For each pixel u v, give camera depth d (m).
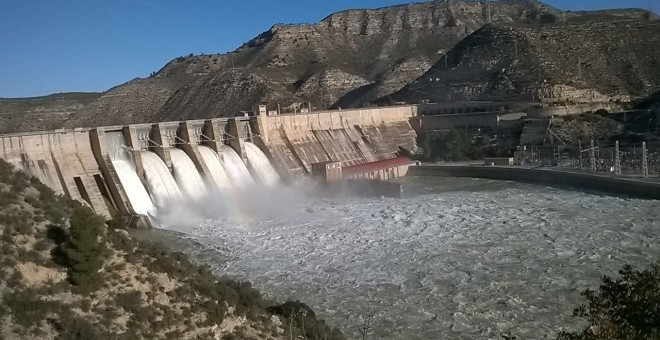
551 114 105.62
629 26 143.38
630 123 102.12
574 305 38.81
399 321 37.34
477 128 109.31
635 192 70.06
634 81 124.06
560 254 49.00
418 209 67.69
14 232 26.05
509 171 88.00
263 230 59.28
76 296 24.02
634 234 53.94
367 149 102.75
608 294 19.80
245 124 86.88
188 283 28.25
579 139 98.38
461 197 75.31
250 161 82.75
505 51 141.62
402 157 102.00
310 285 43.59
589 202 68.31
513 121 106.50
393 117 114.75
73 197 59.78
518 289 41.84
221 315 26.28
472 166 93.12
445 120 113.44
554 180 82.06
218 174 75.88
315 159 91.94
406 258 49.31
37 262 24.84
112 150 67.19
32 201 29.25
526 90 122.50
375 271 46.31
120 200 62.66
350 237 56.03
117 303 24.41
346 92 176.62
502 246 51.75
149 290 26.12
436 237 55.31
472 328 36.28
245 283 36.94
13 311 22.08
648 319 18.06
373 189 77.88
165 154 71.50
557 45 140.00
